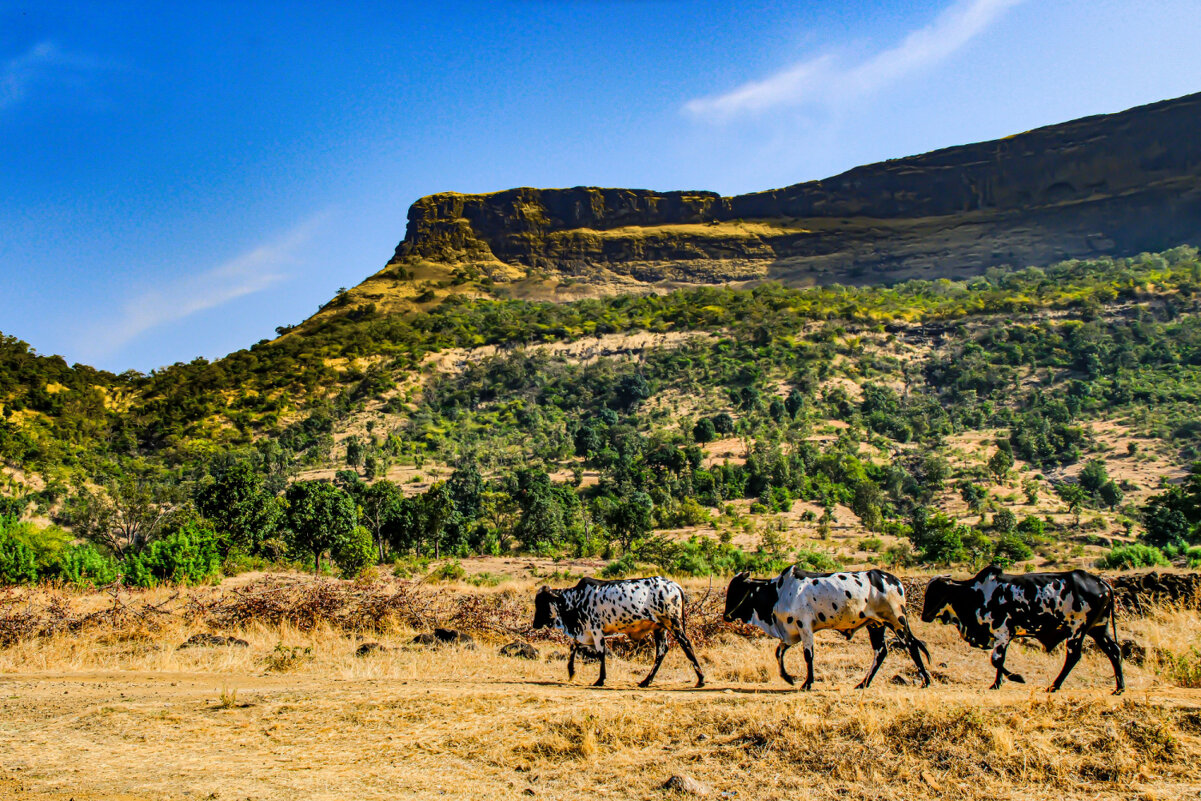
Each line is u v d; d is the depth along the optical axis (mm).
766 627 10664
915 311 170875
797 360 147750
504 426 136750
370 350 180875
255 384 163750
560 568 50406
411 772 7129
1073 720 7160
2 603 17984
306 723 8703
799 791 6355
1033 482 90812
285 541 50031
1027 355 140875
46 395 143125
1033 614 9461
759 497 86188
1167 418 106938
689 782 6477
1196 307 152375
